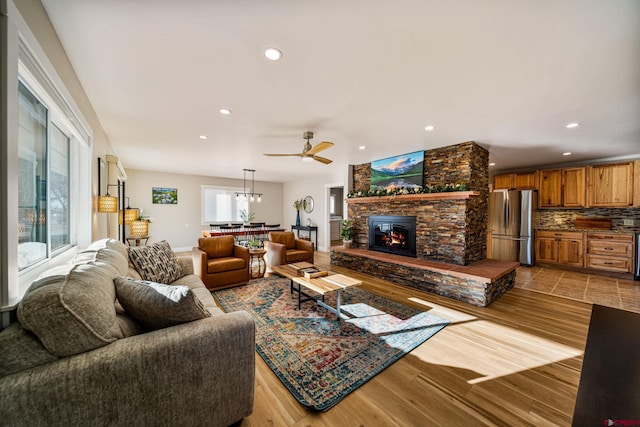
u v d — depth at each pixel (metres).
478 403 1.58
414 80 2.06
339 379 1.77
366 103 2.50
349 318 2.74
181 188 7.33
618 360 0.75
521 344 2.26
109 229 3.81
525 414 1.50
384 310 2.97
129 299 1.30
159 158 5.19
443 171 4.09
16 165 1.10
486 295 3.09
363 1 1.28
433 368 1.91
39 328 0.94
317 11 1.35
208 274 3.55
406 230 4.41
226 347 1.29
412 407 1.54
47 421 0.91
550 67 1.86
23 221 1.50
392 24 1.44
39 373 0.92
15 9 1.08
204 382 1.23
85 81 2.11
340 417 1.47
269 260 4.79
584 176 4.87
